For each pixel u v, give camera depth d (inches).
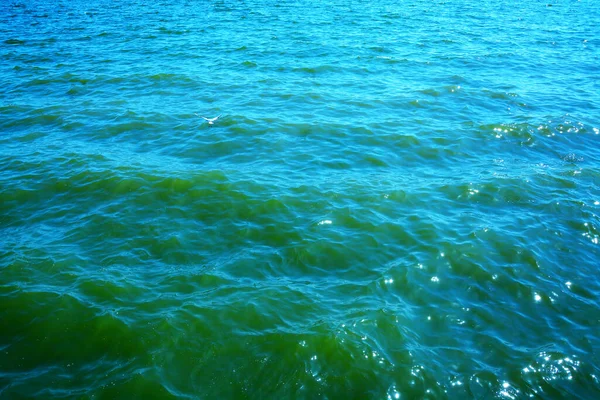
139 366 448.5
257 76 1224.8
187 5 2199.8
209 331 482.9
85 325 490.3
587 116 989.8
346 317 501.0
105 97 1103.6
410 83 1182.9
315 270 572.7
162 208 687.1
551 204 699.4
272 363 452.1
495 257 592.1
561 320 507.2
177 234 631.8
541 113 1009.5
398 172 788.0
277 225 649.0
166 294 529.7
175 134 915.4
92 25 1790.1
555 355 463.2
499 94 1109.1
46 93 1132.5
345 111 1016.2
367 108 1033.5
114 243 615.8
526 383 438.0
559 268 578.6
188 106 1045.2
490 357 462.9
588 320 506.6
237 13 2000.5
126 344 470.0
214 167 791.1
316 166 800.3
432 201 705.6
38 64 1334.9
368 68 1293.1
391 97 1092.5
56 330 485.4
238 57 1378.0
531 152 860.6
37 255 590.2
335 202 698.2
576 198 714.2
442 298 533.3
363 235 630.5
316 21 1839.3
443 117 994.1
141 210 682.2
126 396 422.0
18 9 2080.5
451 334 488.7
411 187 739.4
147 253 598.9
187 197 710.5
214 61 1347.2
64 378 438.6
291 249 604.4
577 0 2368.4
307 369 445.7
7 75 1247.5
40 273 560.4
